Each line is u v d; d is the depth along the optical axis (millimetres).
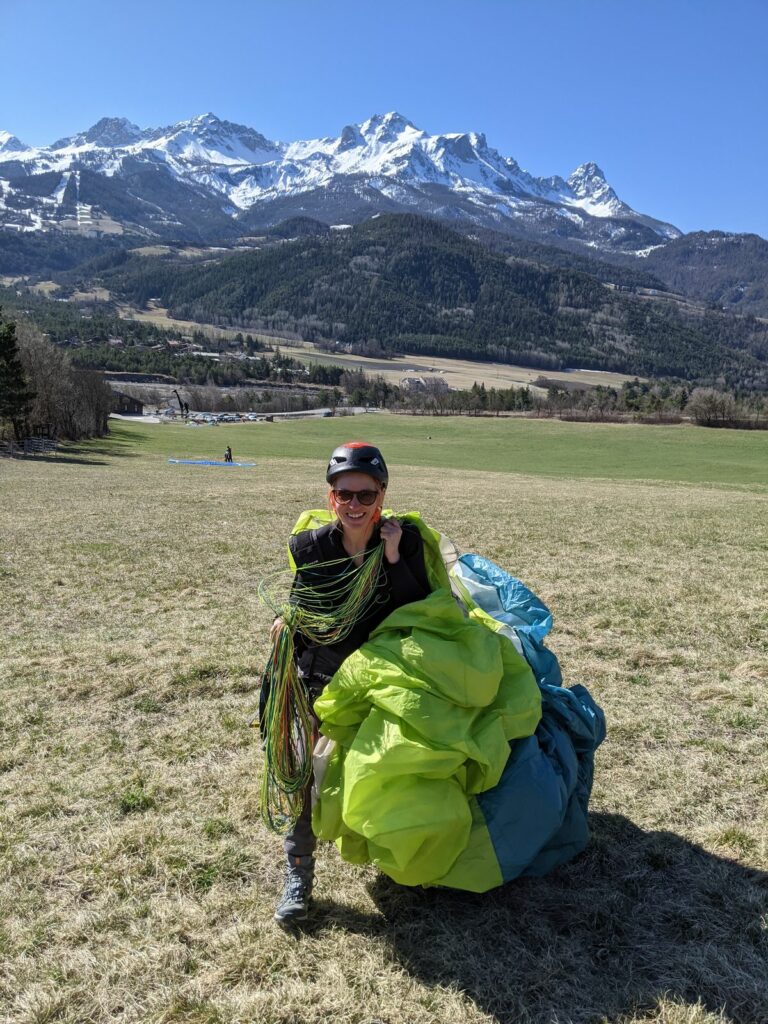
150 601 8047
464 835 2527
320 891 2906
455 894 2844
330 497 2607
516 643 3102
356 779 2432
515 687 2781
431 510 16188
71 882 2994
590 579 8578
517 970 2449
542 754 2773
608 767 3895
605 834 3242
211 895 2893
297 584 2725
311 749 2672
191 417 104188
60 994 2387
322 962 2514
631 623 6668
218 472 33062
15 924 2734
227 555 10688
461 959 2502
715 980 2385
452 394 115438
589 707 3191
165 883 2973
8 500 18375
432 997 2346
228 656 5871
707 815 3402
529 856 2607
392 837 2393
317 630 2691
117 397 112375
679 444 64562
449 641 2631
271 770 2660
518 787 2623
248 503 18297
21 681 5438
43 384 48938
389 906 2795
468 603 3049
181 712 4824
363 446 2570
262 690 2801
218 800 3623
